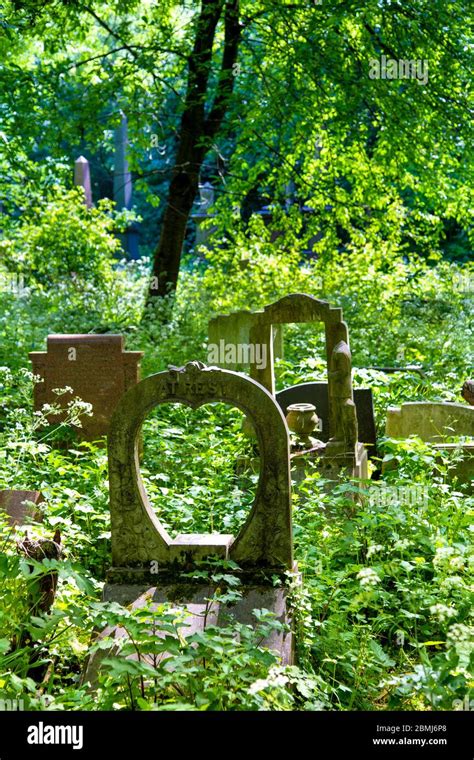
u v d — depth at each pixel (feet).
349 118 51.26
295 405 28.19
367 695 16.79
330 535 21.54
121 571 18.29
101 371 32.65
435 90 49.88
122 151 119.44
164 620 14.56
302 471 26.61
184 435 30.30
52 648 16.87
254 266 58.39
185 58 53.57
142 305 60.64
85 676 16.20
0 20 46.19
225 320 41.96
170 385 18.26
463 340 47.37
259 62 53.26
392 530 21.66
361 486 26.40
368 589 16.55
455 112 49.96
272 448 18.01
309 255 78.64
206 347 45.60
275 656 15.07
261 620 15.69
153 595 17.84
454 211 57.52
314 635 17.74
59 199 64.23
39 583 17.03
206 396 18.20
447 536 21.90
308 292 56.75
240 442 28.84
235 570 17.97
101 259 66.69
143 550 18.39
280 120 52.60
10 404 34.78
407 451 26.27
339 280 56.70
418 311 53.26
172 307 52.95
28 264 63.98
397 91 50.98
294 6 49.60
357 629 17.87
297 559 20.29
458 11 48.88
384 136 52.19
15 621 16.17
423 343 48.42
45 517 21.36
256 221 62.90
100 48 68.95
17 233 65.00
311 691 16.12
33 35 49.42
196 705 13.60
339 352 26.78
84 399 32.86
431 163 53.11
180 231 54.90
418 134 51.37
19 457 25.79
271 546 18.13
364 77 49.57
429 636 18.51
